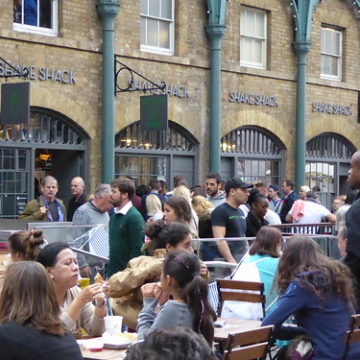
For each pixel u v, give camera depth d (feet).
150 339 9.59
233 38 66.74
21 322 14.87
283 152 71.26
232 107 66.54
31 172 53.72
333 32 76.54
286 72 71.00
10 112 48.24
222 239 33.01
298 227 44.78
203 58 64.54
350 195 42.88
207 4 64.54
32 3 54.44
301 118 71.31
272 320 21.21
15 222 36.14
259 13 69.82
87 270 31.32
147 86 60.03
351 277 21.84
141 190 49.19
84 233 32.32
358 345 21.76
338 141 77.00
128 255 30.68
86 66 56.59
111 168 57.06
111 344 20.80
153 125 55.77
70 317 20.25
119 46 58.49
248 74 67.72
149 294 21.09
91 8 56.95
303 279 21.13
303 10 71.31
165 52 62.64
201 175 64.34
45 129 54.70
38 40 53.52
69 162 56.85
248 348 19.98
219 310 26.89
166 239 24.26
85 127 56.39
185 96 63.00
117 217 30.83
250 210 38.88
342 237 24.52
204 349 9.61
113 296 24.16
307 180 74.02
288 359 21.12
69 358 14.93
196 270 19.22
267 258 27.27
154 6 62.03
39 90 53.62
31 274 15.17
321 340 21.15
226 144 66.64
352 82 77.46
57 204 42.88
